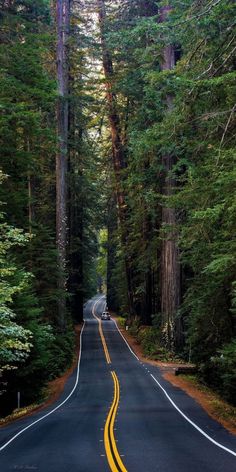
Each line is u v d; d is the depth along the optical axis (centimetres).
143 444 1128
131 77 3341
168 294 3228
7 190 2142
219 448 1076
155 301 4809
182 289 3309
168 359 3250
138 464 918
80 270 5453
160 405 1867
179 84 1391
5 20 2220
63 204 3453
